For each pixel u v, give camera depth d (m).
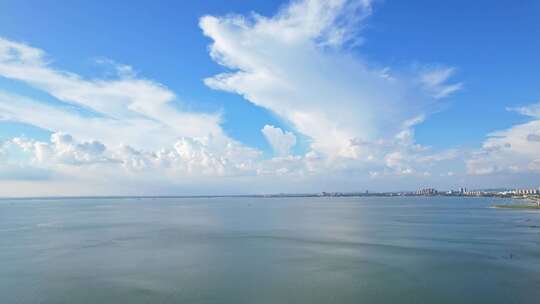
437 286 44.84
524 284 45.28
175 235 90.25
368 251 67.00
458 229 99.81
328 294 42.34
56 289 44.44
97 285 45.84
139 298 41.34
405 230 99.31
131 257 62.03
